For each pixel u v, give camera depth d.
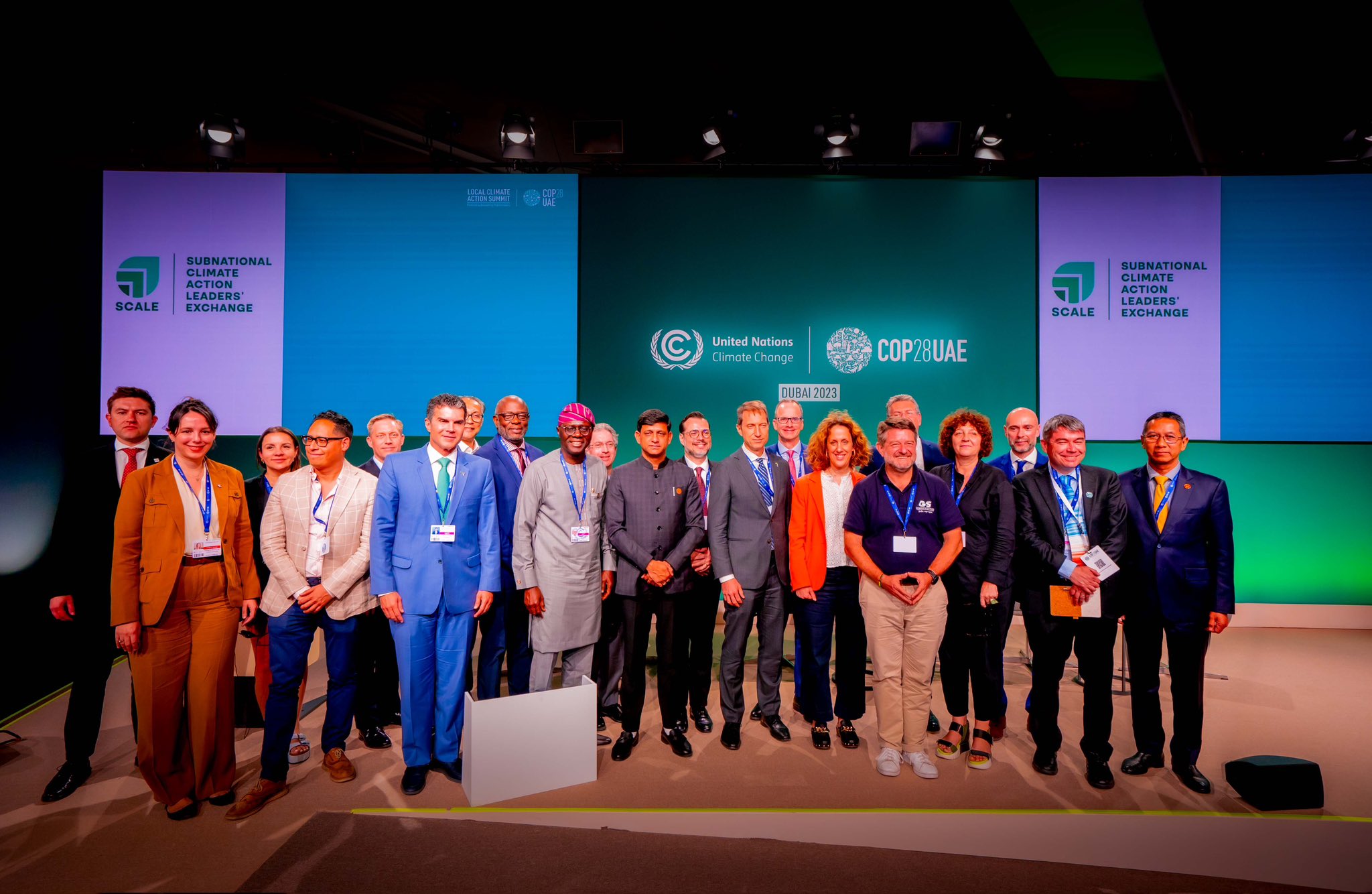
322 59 4.68
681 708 2.99
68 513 2.66
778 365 5.01
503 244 4.87
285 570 2.52
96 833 2.33
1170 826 2.40
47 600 4.01
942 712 3.44
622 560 2.95
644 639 2.96
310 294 4.80
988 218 4.96
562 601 2.76
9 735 3.17
